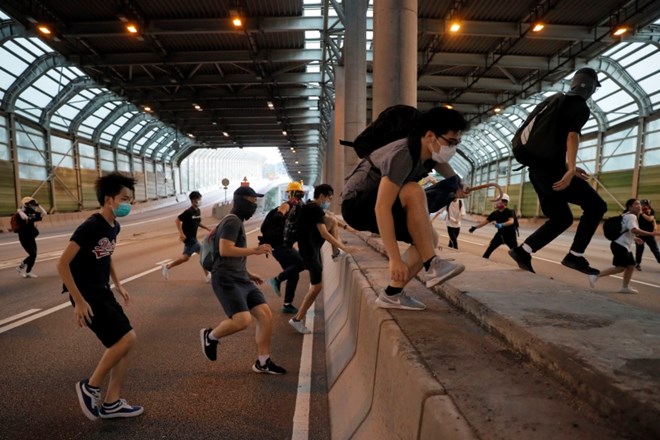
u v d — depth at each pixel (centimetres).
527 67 1870
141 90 2562
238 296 318
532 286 210
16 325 457
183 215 716
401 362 136
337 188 1817
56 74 2178
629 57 1698
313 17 1623
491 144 3444
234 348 396
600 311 157
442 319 180
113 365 252
